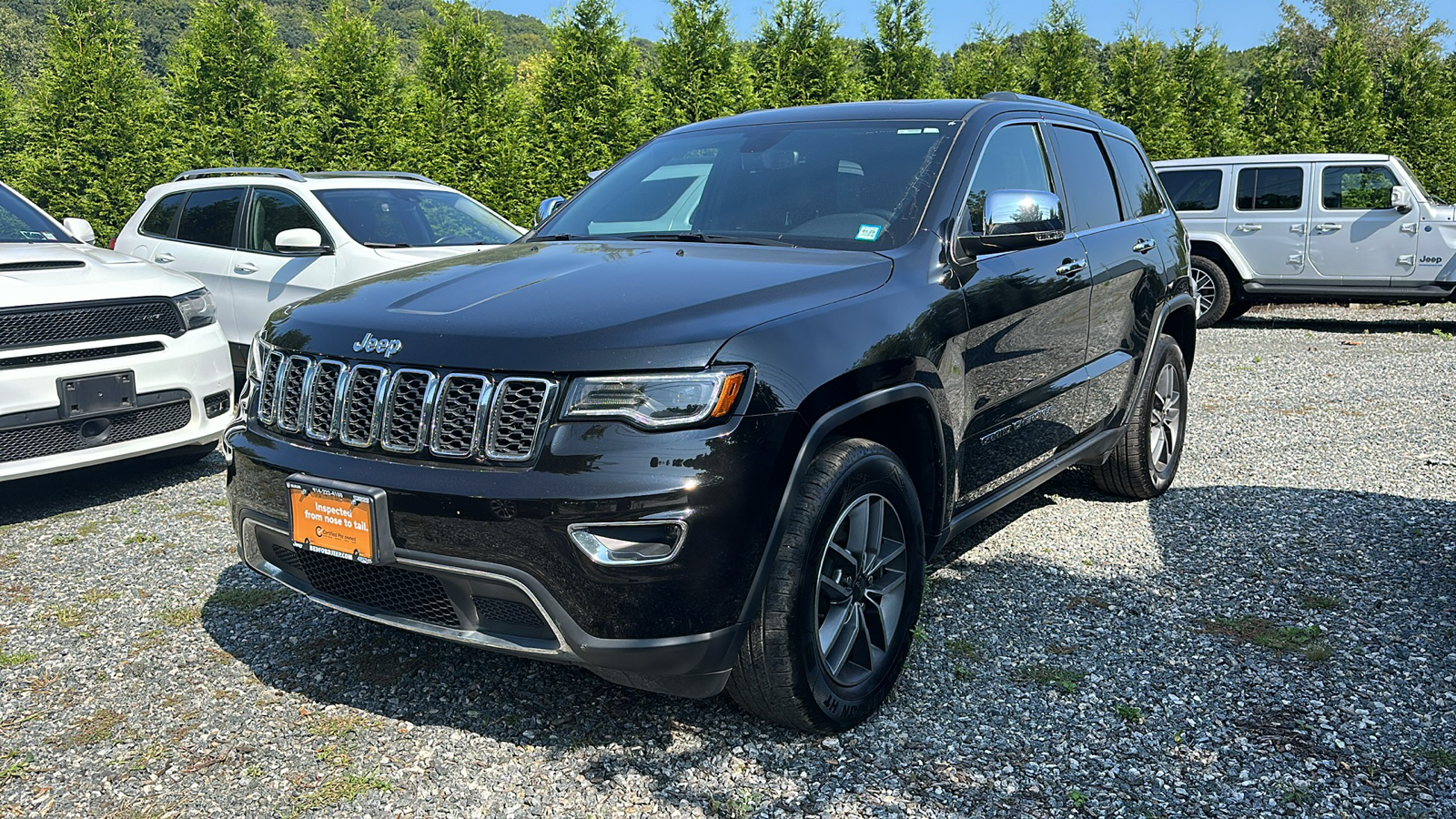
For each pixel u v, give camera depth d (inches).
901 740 108.4
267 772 103.1
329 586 108.9
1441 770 101.3
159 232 318.0
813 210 132.2
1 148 595.5
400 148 539.8
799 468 97.3
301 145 539.2
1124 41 670.5
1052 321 145.8
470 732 110.7
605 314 98.5
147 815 95.7
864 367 104.7
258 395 114.3
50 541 176.6
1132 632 135.0
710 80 566.3
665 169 152.9
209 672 125.5
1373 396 304.7
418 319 103.9
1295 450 237.1
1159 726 110.7
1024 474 148.1
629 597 91.4
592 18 552.7
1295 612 141.1
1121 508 191.8
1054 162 160.1
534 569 92.5
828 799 97.5
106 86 537.6
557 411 93.1
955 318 121.0
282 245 264.5
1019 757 104.9
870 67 629.6
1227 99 681.0
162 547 173.0
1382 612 140.2
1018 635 134.3
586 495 90.4
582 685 121.1
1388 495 197.6
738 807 96.0
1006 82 663.1
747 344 95.7
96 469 226.1
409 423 99.7
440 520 95.1
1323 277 460.1
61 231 231.5
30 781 101.7
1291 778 100.2
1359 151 674.2
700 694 100.2
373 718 113.9
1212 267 477.1
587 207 152.9
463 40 556.7
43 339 180.9
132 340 191.6
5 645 133.7
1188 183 489.1
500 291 109.5
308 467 103.6
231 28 535.2
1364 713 112.9
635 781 101.0
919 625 131.9
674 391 92.3
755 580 95.4
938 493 120.8
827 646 106.8
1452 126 667.4
